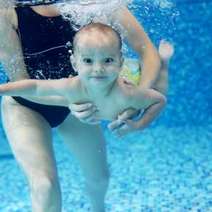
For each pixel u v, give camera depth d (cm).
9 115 339
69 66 328
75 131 367
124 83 296
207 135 940
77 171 777
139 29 334
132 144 910
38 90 302
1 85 295
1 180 767
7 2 305
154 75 318
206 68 995
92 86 283
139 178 711
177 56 987
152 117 308
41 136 329
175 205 588
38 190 311
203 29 970
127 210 579
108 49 267
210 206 578
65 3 314
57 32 317
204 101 1013
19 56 318
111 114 306
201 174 713
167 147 878
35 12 313
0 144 971
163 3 466
